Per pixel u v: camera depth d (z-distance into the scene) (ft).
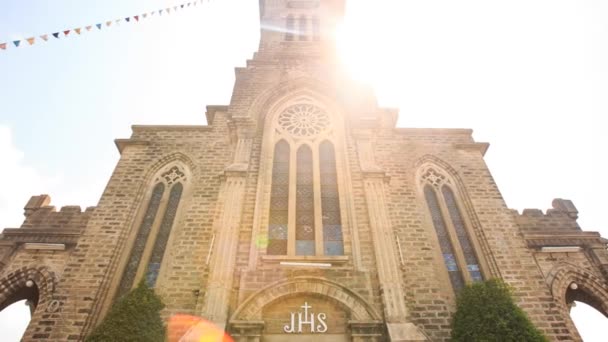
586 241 50.39
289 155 56.39
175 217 50.90
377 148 59.31
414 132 62.13
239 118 58.03
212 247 44.11
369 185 49.98
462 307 38.70
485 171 56.75
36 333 38.60
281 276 41.24
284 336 37.27
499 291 38.34
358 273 41.81
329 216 49.11
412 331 36.14
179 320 40.09
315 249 45.47
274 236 46.68
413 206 51.85
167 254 47.03
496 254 47.44
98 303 41.68
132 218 49.52
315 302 39.78
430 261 46.34
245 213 47.24
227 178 49.90
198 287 42.80
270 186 51.44
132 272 45.80
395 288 40.09
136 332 34.24
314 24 93.50
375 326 37.27
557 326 41.39
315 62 71.56
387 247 43.65
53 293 42.80
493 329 35.32
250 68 69.46
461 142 60.95
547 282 46.52
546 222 53.36
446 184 56.44
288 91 64.34
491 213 51.57
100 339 33.35
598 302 46.78
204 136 60.29
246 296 39.45
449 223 51.75
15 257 46.09
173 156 57.26
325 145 57.88
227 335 36.19
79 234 48.37
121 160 55.83
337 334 37.63
